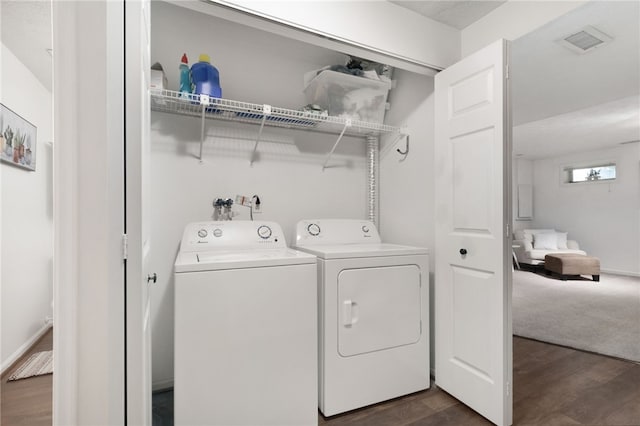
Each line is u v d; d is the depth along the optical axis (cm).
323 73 207
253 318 141
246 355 139
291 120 209
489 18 184
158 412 169
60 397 67
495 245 156
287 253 174
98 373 69
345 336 167
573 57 242
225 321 136
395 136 243
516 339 270
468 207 172
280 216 230
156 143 193
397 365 181
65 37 67
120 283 76
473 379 167
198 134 204
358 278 171
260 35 215
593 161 616
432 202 210
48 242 227
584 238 631
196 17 203
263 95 226
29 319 208
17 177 194
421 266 191
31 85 204
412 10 184
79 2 68
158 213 193
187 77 173
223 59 212
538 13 159
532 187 716
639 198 555
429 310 210
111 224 71
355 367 169
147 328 115
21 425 145
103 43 69
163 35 195
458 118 179
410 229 228
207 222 187
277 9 146
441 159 191
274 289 146
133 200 84
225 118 207
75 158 68
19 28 164
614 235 588
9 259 189
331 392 163
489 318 159
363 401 171
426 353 191
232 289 137
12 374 183
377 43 172
